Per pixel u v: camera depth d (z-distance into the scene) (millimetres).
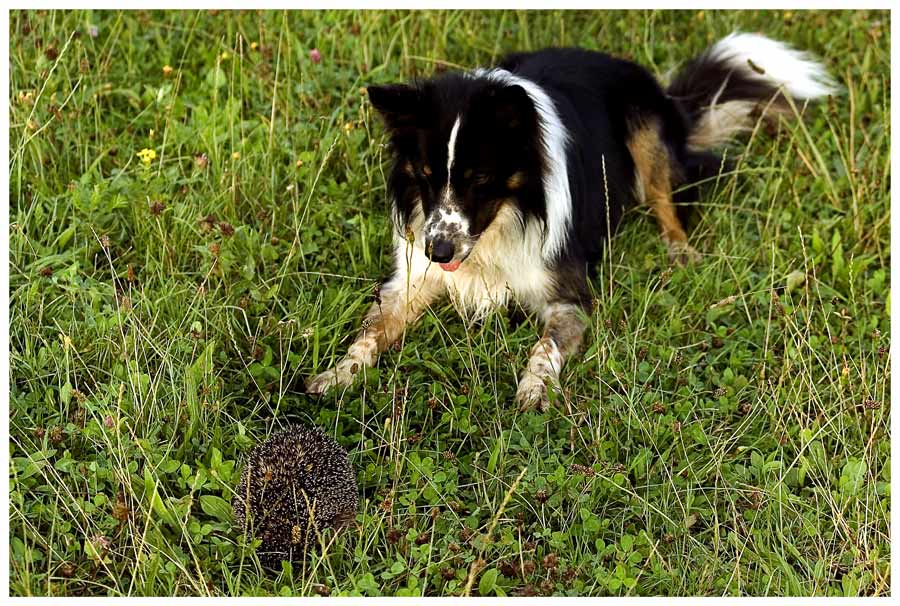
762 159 4203
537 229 3887
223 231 3865
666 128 4191
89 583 3535
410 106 3791
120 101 4219
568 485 3641
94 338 3758
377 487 3662
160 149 4098
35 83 4125
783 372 3803
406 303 3904
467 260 3916
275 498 3553
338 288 3920
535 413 3754
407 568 3559
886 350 3840
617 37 4508
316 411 3754
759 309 3953
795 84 4336
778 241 4074
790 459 3734
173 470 3602
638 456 3670
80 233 3924
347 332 3871
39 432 3629
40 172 4004
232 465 3600
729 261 4020
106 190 3967
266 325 3826
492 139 3777
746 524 3662
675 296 3963
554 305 3953
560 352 3881
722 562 3609
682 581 3564
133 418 3650
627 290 3967
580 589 3549
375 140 4105
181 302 3824
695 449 3744
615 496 3662
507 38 4449
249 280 3869
